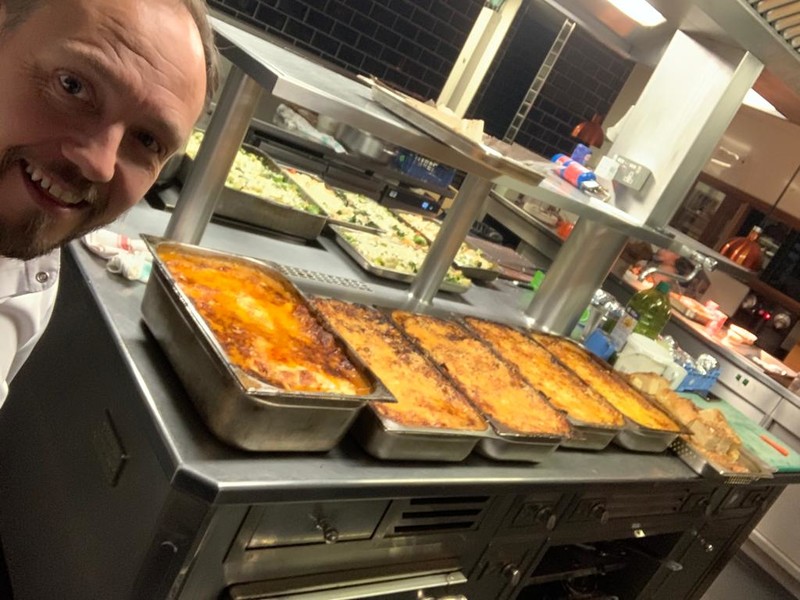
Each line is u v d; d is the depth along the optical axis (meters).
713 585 4.02
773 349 5.41
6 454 1.93
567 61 5.61
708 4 2.19
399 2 4.58
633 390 2.65
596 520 2.32
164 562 1.34
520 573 2.21
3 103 0.86
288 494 1.36
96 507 1.50
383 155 3.96
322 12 4.38
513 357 2.39
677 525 2.74
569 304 2.91
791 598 4.23
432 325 2.28
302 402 1.35
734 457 2.72
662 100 2.76
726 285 5.61
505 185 2.03
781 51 2.35
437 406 1.76
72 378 1.68
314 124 3.97
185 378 1.40
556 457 2.09
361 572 1.73
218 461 1.32
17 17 0.84
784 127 5.42
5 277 1.24
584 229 2.84
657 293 3.30
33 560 1.70
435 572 1.91
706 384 3.45
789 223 5.39
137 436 1.41
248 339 1.49
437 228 3.27
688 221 6.00
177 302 1.44
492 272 3.10
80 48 0.83
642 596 2.88
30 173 0.91
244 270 1.78
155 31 0.87
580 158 2.92
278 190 2.52
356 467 1.53
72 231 1.00
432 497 1.76
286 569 1.56
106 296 1.64
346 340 1.73
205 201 1.84
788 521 4.38
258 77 1.56
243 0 4.13
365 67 4.75
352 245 2.50
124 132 0.92
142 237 1.61
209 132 1.79
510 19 3.62
